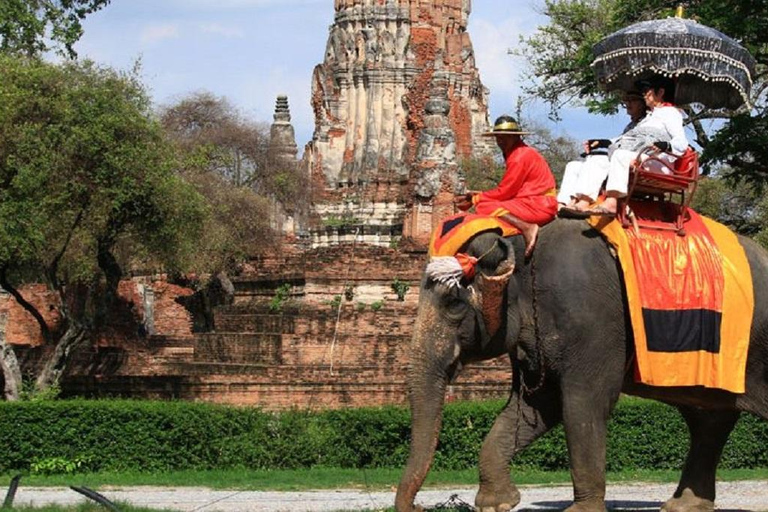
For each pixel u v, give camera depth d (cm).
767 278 1386
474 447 2733
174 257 4253
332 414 2842
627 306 1308
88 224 4047
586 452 1298
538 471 2648
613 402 1316
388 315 5150
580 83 3531
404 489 1237
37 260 4078
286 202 7831
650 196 1377
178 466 2794
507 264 1258
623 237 1316
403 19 7738
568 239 1316
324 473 2634
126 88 4012
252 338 5062
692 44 1414
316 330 5056
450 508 1681
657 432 2738
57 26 5122
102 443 2788
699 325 1315
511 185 1340
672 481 2486
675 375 1305
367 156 7669
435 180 6334
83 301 5441
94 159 3872
